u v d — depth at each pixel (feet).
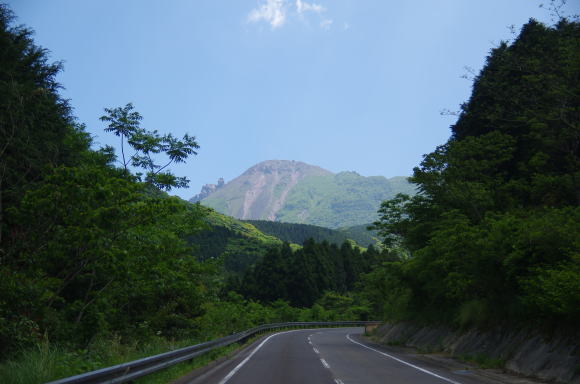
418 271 84.17
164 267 54.65
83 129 65.92
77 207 38.78
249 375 40.98
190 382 35.70
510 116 88.79
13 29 56.13
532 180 84.79
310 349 78.33
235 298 144.46
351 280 340.80
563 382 36.11
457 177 83.25
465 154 86.17
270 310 232.53
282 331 165.17
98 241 39.47
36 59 58.03
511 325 53.52
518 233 48.98
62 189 37.73
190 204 70.95
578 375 35.06
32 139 47.29
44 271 43.98
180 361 38.14
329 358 60.64
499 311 56.90
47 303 43.29
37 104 47.21
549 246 44.32
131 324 68.08
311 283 290.15
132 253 46.42
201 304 84.74
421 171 84.64
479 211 80.07
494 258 51.47
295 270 291.79
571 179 74.69
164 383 33.01
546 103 77.15
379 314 255.70
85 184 39.81
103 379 22.48
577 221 46.24
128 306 72.23
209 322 86.22
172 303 75.72
